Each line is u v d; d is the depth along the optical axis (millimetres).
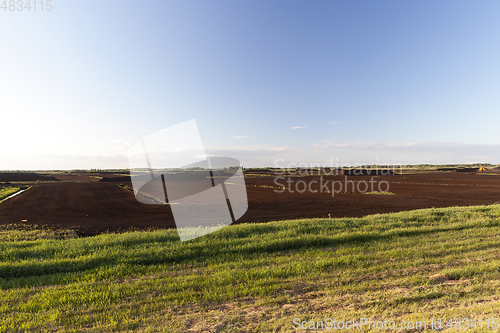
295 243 8539
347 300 4730
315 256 7500
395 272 6008
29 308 4746
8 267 6629
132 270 6598
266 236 9281
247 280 5793
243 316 4320
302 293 5148
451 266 6254
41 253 7840
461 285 5156
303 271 6215
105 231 14055
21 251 7832
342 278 5781
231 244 8391
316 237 8992
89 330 4047
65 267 6781
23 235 12312
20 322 4297
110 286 5605
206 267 6809
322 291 5176
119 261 7074
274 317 4254
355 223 11328
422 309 4293
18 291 5504
